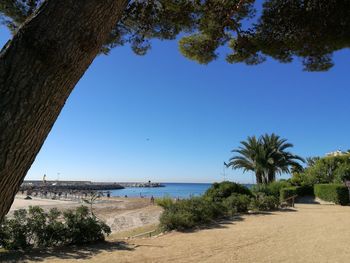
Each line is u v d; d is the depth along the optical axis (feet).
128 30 23.82
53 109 7.83
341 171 125.39
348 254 36.09
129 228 69.41
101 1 8.43
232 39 27.09
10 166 7.16
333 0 21.49
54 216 42.88
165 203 76.64
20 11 20.51
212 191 85.40
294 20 23.58
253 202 78.79
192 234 49.60
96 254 37.32
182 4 22.72
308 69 26.84
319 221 61.72
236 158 164.66
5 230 38.55
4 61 7.45
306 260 34.04
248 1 23.27
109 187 558.56
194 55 28.09
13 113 7.20
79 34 8.03
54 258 35.17
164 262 33.94
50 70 7.63
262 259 34.73
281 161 159.94
